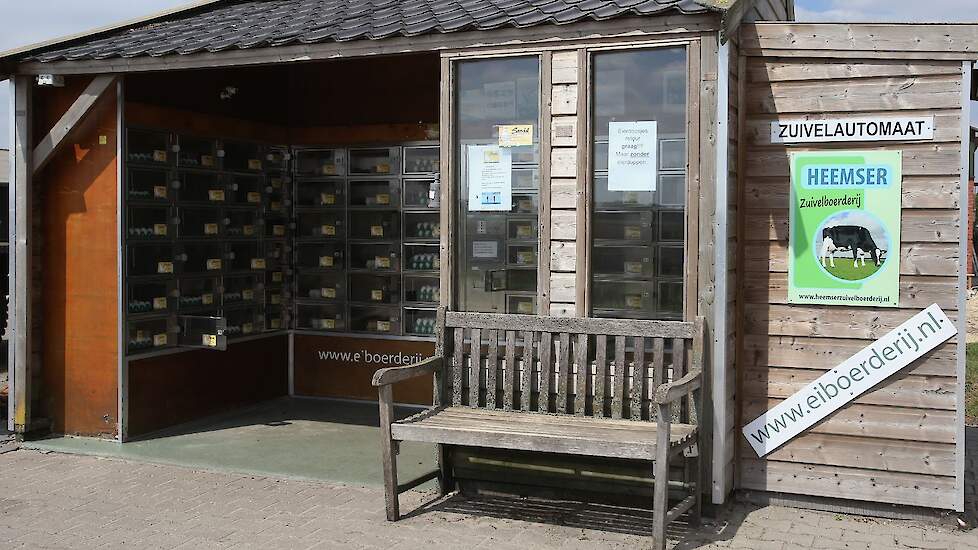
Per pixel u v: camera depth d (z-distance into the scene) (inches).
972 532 206.8
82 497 233.5
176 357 310.0
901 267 212.5
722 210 208.8
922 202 210.7
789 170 221.3
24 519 215.8
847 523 212.7
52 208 294.5
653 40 213.8
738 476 227.8
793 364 221.9
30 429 292.2
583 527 208.5
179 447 283.4
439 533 204.8
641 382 216.2
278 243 357.1
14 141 288.5
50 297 296.4
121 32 311.3
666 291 217.5
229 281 332.5
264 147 346.0
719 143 208.7
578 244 224.2
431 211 339.3
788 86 220.4
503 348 232.7
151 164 295.3
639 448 189.9
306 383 362.6
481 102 235.0
